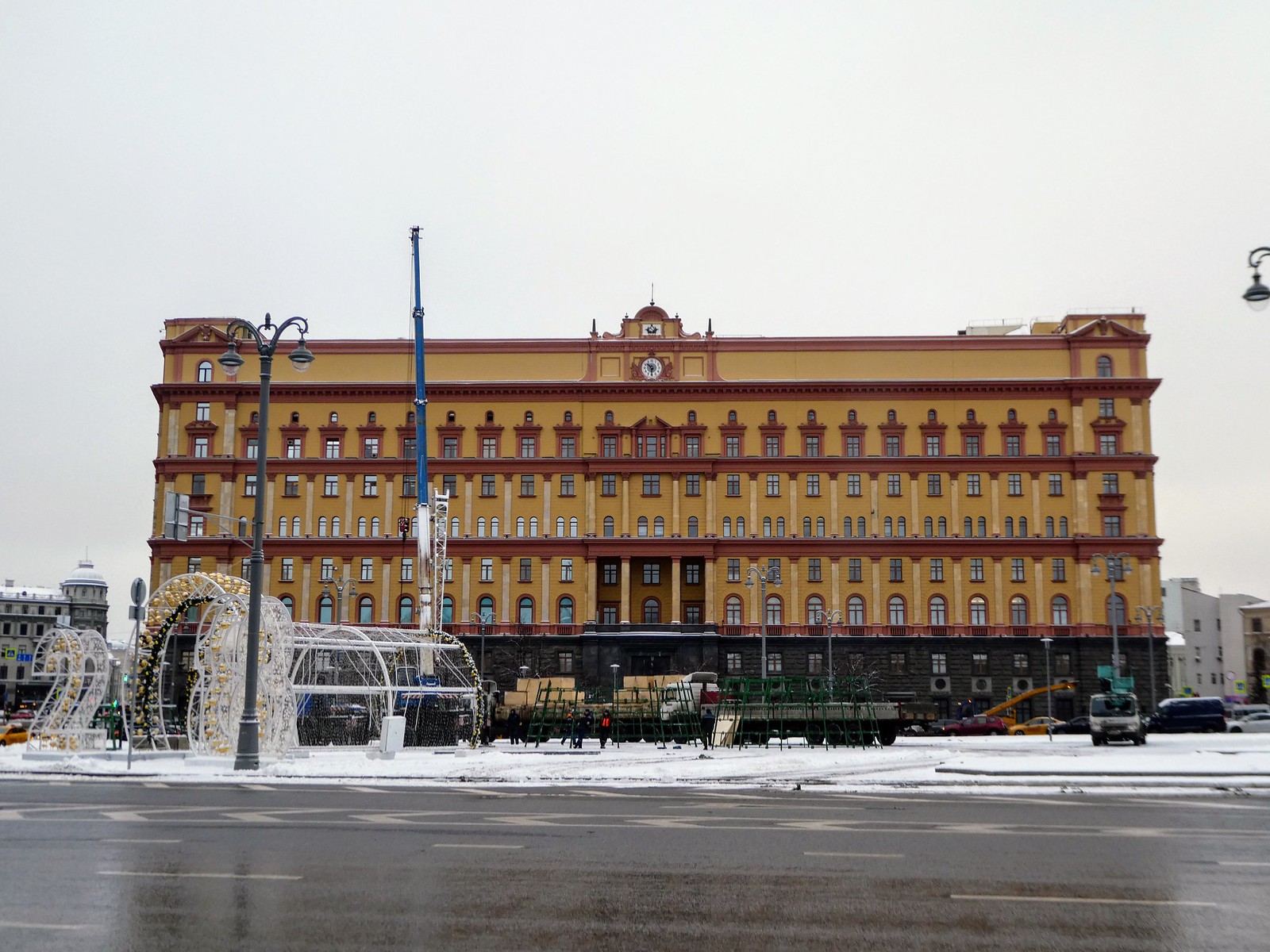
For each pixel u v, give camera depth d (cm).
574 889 1459
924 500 11394
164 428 11600
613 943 1182
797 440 11519
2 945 1159
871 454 11475
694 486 11512
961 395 11494
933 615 11269
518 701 7019
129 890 1428
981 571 11281
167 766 3803
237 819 2183
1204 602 16538
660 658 11219
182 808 2388
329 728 5309
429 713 5541
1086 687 10975
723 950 1157
